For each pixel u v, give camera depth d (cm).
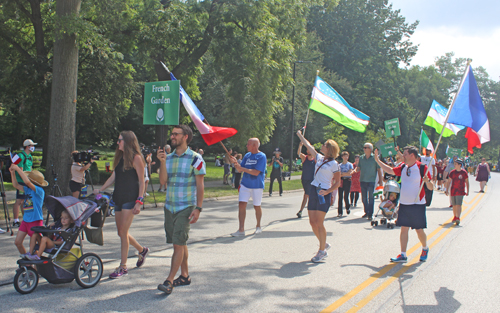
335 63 5331
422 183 634
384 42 5672
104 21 1959
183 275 504
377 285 530
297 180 2527
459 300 484
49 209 490
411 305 464
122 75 2259
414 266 629
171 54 2197
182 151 479
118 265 588
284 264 618
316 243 770
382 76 5700
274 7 2045
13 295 455
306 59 4359
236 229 905
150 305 433
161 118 577
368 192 1099
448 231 945
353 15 5312
